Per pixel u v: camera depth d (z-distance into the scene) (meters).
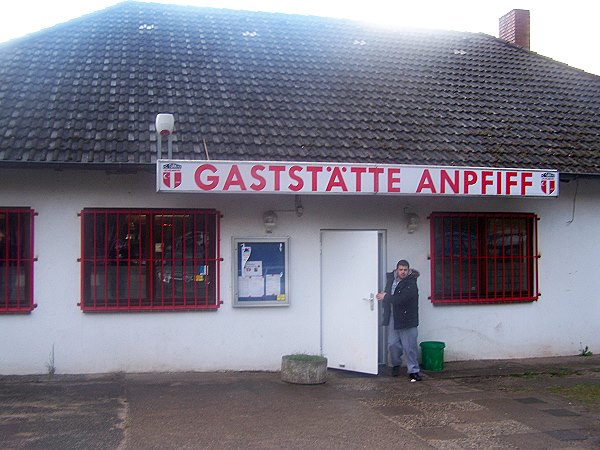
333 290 10.23
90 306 9.45
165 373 9.63
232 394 8.56
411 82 13.25
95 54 11.82
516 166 10.68
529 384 9.53
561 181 11.35
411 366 9.73
